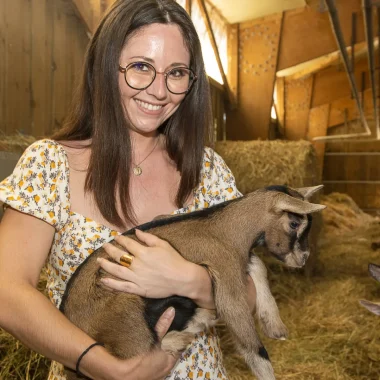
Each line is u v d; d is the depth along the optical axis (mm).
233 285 2248
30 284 1934
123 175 2199
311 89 18047
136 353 2043
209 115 2420
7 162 3955
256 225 2410
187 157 2375
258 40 12383
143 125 2199
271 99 12625
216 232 2352
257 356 2240
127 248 2066
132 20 2104
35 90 5945
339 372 5043
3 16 5336
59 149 2154
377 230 12859
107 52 2131
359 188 19578
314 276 8641
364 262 9695
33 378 3486
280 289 7609
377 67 17312
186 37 2191
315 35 12055
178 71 2186
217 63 11789
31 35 5855
